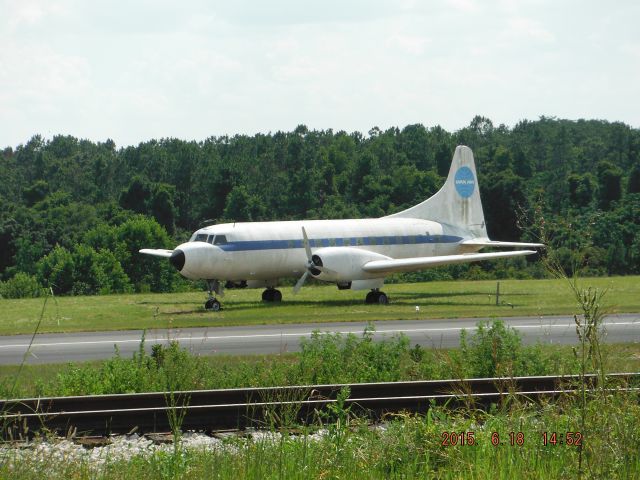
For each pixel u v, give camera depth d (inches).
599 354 493.0
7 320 1840.6
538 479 507.5
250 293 2522.1
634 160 6466.5
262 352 1221.1
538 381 820.0
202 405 746.2
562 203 4808.1
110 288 3924.7
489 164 5895.7
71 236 4724.4
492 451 547.5
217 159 6850.4
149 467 558.6
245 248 2004.2
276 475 527.8
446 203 2444.6
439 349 1184.8
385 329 1487.5
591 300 490.0
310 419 733.9
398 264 2011.6
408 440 576.7
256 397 768.9
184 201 5989.2
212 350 1250.0
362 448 571.2
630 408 526.9
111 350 1290.6
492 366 941.2
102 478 537.3
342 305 2009.1
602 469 487.2
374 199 5423.2
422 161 6904.5
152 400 760.3
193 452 582.6
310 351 1018.1
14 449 581.9
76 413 695.7
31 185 6771.7
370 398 783.7
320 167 6815.9
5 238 4594.0
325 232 2155.5
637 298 2015.3
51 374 1040.8
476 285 2689.5
